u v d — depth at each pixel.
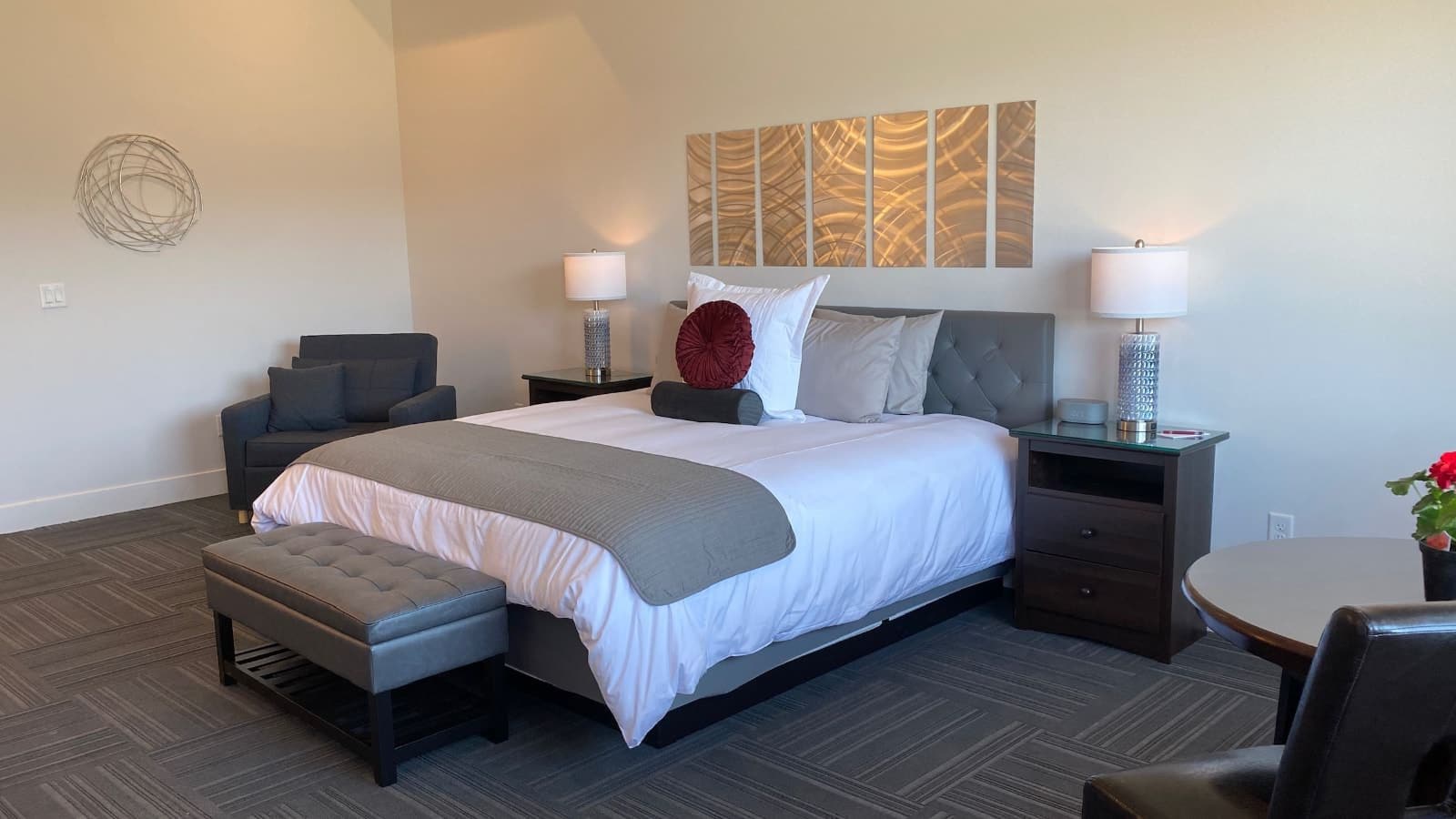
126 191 5.25
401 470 3.23
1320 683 1.19
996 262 4.04
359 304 6.27
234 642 3.39
